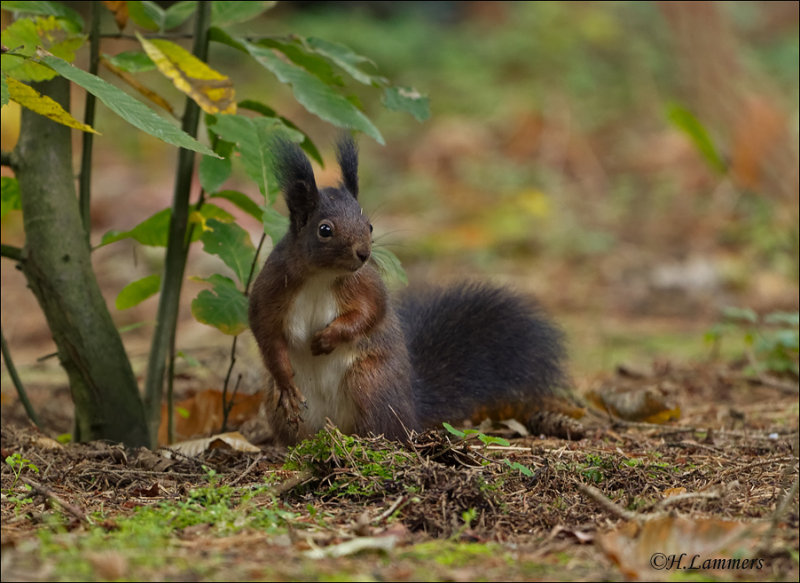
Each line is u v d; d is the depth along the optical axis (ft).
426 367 35.37
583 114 107.24
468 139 102.01
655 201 89.56
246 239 34.04
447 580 17.87
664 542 19.42
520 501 23.76
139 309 69.10
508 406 37.27
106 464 28.89
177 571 18.12
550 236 83.05
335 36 114.21
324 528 21.35
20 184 32.50
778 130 34.47
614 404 39.91
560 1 124.16
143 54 32.99
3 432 32.30
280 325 30.12
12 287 74.64
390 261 32.24
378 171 99.30
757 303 67.10
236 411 39.88
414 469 24.41
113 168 98.37
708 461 29.40
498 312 37.32
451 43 120.06
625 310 68.49
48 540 19.54
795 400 43.21
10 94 24.77
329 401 30.71
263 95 110.11
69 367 32.91
